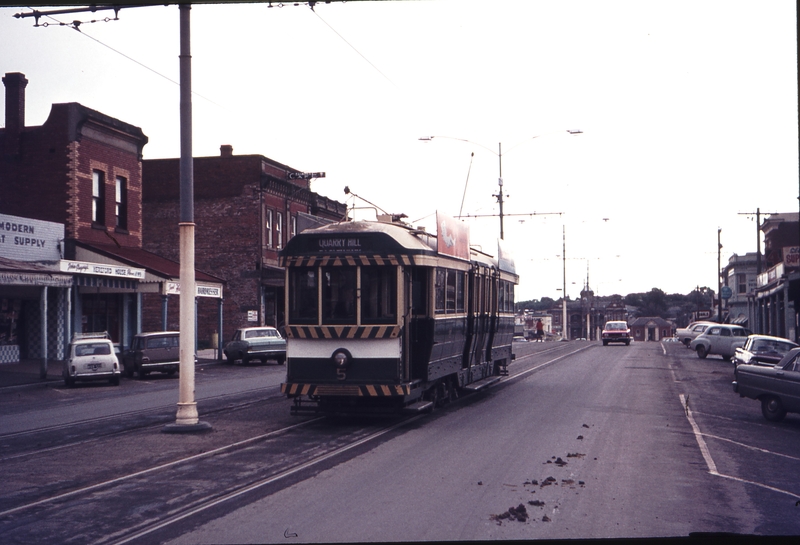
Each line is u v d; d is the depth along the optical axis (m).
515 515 7.67
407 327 14.15
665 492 8.88
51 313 32.66
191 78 14.33
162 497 8.54
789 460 11.33
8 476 9.93
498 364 23.06
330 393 14.02
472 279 18.41
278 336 35.75
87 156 34.38
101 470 10.27
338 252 14.15
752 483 9.53
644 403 18.42
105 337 27.39
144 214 47.66
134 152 37.66
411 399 14.28
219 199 46.72
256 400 19.33
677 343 66.00
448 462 10.56
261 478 9.50
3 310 31.33
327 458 10.88
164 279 32.91
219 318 37.62
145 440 12.85
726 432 14.09
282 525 7.30
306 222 15.80
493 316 21.03
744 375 16.66
